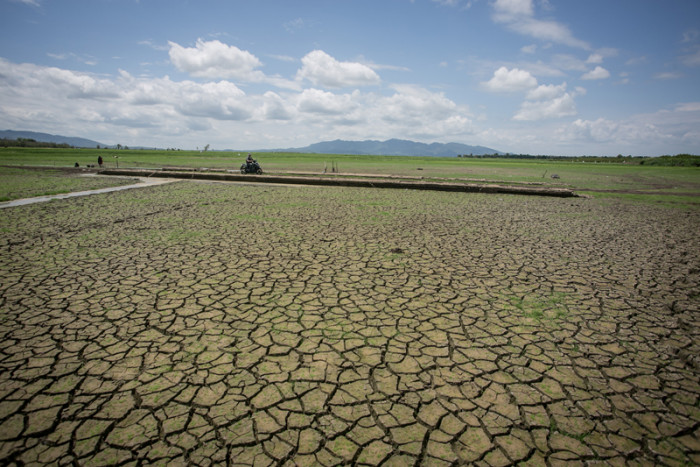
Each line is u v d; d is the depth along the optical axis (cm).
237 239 657
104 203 1057
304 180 1756
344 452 203
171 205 1039
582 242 689
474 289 440
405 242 661
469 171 3350
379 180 1794
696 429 226
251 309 374
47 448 201
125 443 205
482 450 206
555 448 209
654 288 454
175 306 377
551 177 2547
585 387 262
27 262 507
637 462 201
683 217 1013
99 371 269
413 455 202
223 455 199
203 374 267
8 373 264
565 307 394
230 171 2180
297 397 245
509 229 800
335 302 395
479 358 296
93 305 376
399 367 281
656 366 290
